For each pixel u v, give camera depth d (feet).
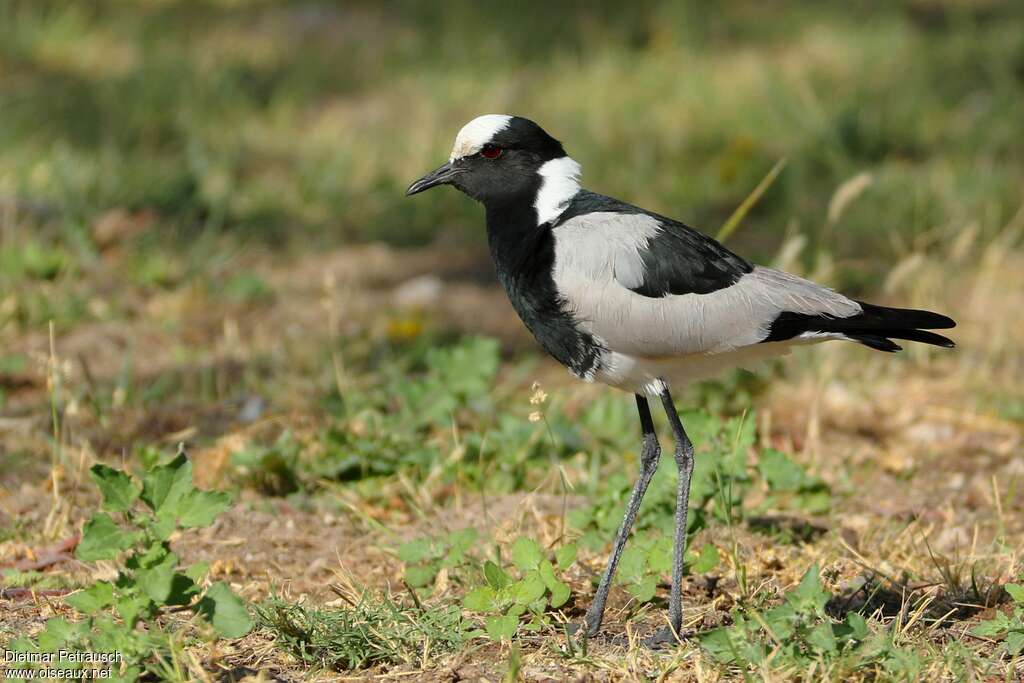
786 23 77.92
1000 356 43.32
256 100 67.05
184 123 62.80
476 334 45.42
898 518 32.45
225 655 24.04
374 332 44.47
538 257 27.37
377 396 38.27
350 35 77.82
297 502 32.96
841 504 33.35
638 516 30.01
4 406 37.99
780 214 54.44
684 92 66.80
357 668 23.84
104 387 39.47
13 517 31.22
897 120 62.39
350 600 26.91
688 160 59.82
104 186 53.67
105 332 43.62
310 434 36.27
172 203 53.67
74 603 22.63
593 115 64.18
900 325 26.58
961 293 48.21
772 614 23.56
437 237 54.54
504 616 24.80
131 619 22.21
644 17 79.10
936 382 41.50
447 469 33.99
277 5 82.89
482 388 37.35
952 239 51.26
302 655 24.02
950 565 29.01
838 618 26.53
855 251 51.24
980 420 38.78
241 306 46.47
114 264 48.08
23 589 27.68
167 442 36.04
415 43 75.51
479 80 69.62
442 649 24.48
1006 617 25.22
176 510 22.88
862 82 67.10
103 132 60.44
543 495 33.24
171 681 22.02
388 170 58.95
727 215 55.06
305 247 52.49
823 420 39.01
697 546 29.81
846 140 59.82
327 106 67.77
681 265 26.63
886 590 27.68
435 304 47.78
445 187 57.47
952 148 59.88
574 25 77.56
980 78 67.87
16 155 55.88
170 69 69.05
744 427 30.94
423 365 42.50
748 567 28.71
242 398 38.88
